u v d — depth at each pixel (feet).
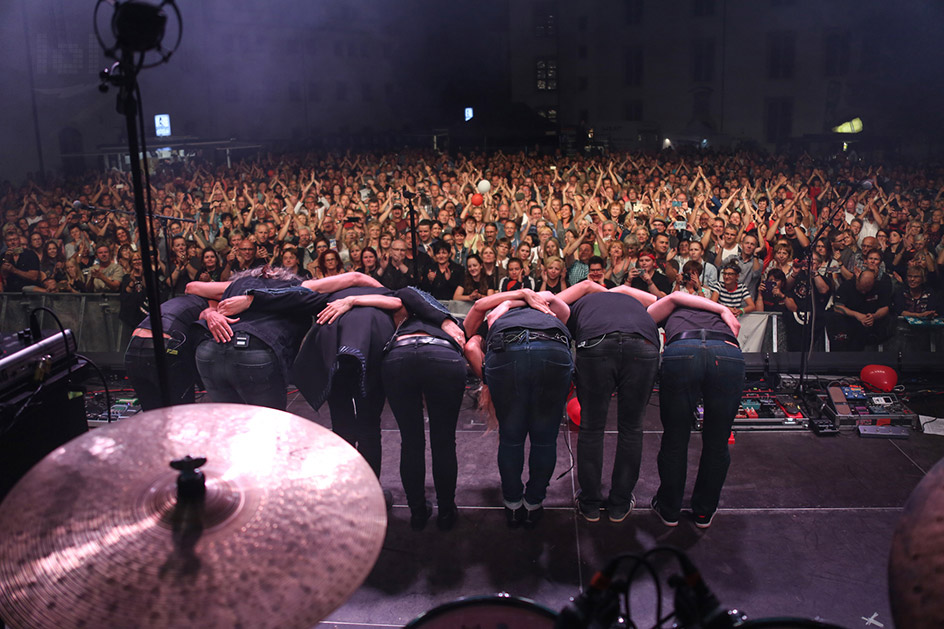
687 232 24.34
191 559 4.53
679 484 11.09
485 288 21.86
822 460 13.69
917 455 13.83
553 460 10.89
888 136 71.41
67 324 21.88
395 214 27.58
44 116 84.28
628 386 10.75
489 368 10.62
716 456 10.80
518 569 10.33
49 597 4.28
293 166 47.16
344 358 10.32
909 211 26.86
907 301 21.25
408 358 10.32
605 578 4.67
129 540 4.61
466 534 11.25
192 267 23.71
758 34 93.86
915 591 3.62
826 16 89.71
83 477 5.15
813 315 18.31
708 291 21.44
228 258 24.95
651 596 9.61
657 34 98.58
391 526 11.51
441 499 11.18
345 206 27.96
